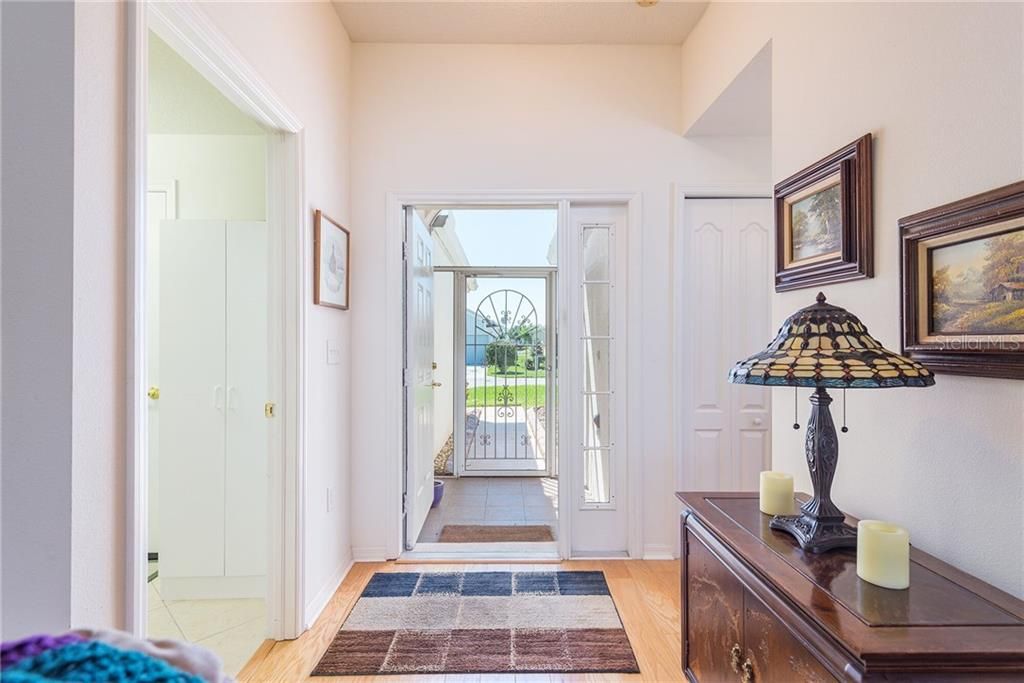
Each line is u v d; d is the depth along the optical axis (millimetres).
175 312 2449
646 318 2885
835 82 1508
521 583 2559
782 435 1797
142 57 1174
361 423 2838
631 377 2871
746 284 2926
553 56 2877
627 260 2906
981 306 1023
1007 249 969
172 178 2902
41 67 995
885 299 1309
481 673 1854
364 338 2842
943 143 1132
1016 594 973
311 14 2238
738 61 2172
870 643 818
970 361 1045
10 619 999
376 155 2854
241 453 2457
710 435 2920
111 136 1107
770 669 1095
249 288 2451
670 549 2879
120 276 1133
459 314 5008
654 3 2498
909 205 1230
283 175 2078
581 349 2922
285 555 2070
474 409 5035
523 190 2865
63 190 999
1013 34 971
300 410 2078
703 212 2924
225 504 2461
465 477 4941
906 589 999
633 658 1937
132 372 1146
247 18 1673
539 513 3770
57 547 999
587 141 2875
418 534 3227
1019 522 970
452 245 5328
